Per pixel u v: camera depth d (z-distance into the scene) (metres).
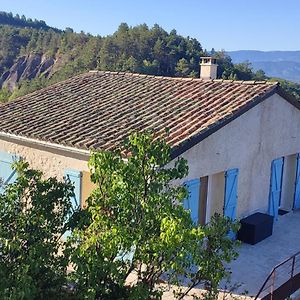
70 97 14.20
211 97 12.05
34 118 12.42
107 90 14.40
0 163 12.42
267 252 10.79
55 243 5.27
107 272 4.96
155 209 5.00
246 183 11.97
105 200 5.14
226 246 5.42
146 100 12.69
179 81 14.10
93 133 10.63
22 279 4.38
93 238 4.84
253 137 11.97
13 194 5.17
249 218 11.72
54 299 5.05
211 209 11.44
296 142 13.87
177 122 10.55
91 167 5.51
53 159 11.16
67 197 5.70
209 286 5.74
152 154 5.16
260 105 12.03
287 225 12.81
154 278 5.30
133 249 5.12
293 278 9.41
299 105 13.39
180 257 4.61
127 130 10.49
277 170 13.15
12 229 5.04
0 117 12.90
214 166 10.71
